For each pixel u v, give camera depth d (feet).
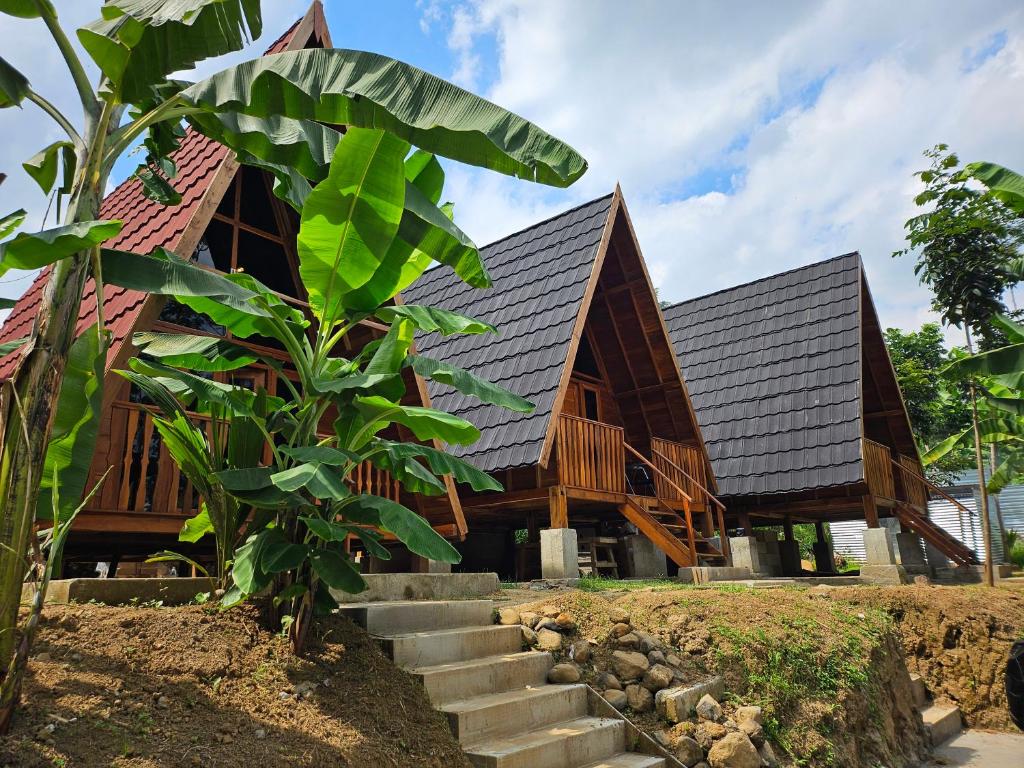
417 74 14.28
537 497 43.11
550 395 42.78
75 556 36.04
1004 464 49.19
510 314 50.19
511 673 19.34
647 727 19.42
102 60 12.92
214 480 16.08
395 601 23.50
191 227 26.45
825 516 72.54
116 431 26.16
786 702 22.50
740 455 61.77
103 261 13.65
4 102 13.03
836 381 61.31
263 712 13.34
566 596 25.35
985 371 39.75
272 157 16.62
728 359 70.13
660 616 25.29
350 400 16.65
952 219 50.98
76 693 11.93
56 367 11.45
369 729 14.08
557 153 14.08
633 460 57.62
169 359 19.69
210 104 14.01
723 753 18.75
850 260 69.21
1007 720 32.07
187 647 14.44
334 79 13.97
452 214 22.49
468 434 17.85
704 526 53.93
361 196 15.88
